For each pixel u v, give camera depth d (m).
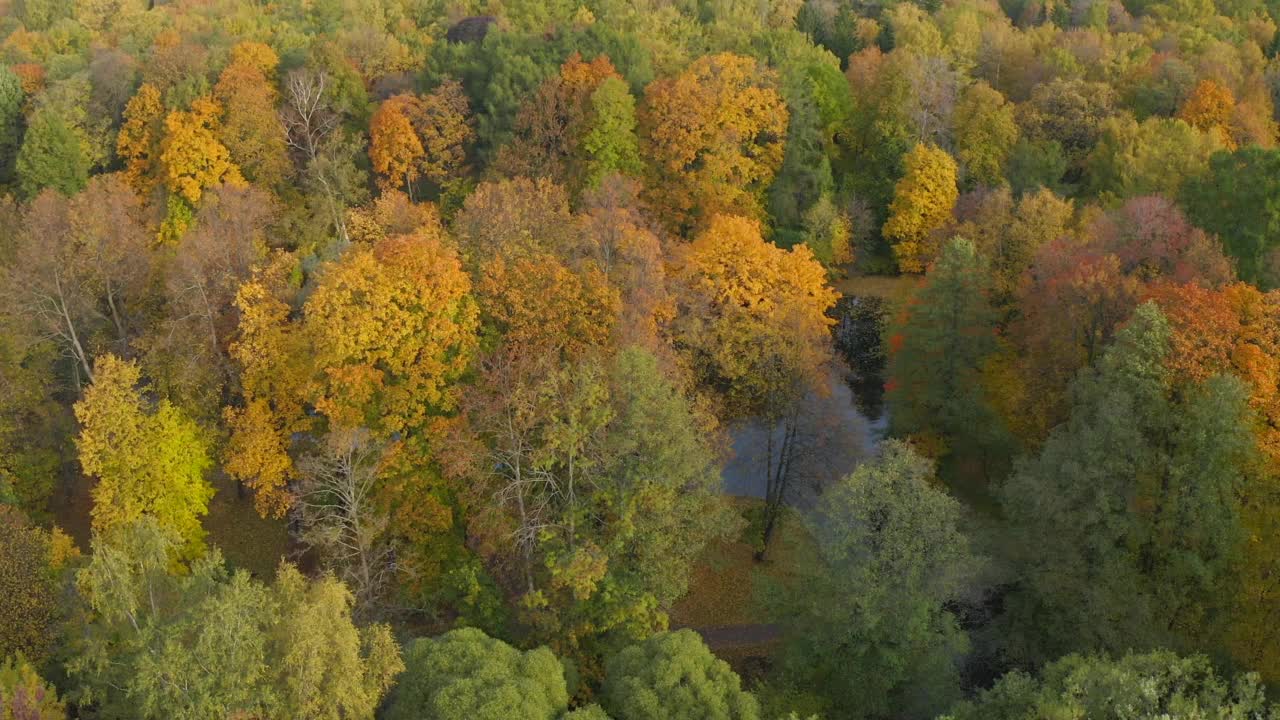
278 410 47.34
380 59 93.81
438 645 32.66
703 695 31.75
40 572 36.41
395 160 78.44
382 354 43.88
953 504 36.78
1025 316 55.47
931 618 37.31
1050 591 38.69
